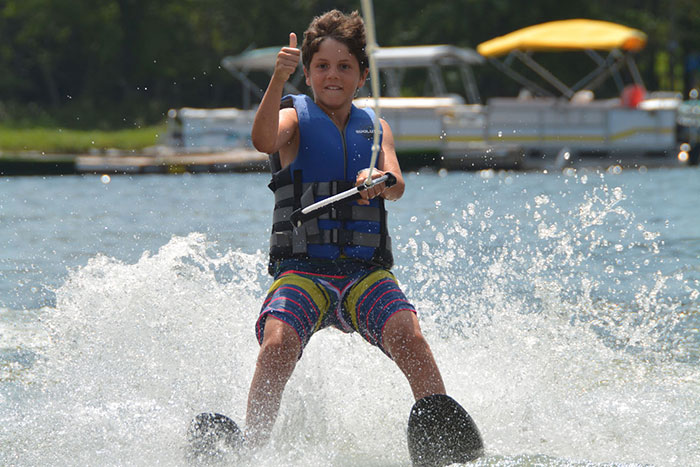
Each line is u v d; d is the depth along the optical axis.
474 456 10.30
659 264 21.58
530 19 115.38
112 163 65.12
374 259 11.73
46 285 20.14
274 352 10.68
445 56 78.06
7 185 51.94
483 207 34.78
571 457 10.56
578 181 52.59
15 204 38.81
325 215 11.59
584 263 21.47
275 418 10.63
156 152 72.38
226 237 26.62
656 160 70.94
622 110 70.12
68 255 23.94
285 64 10.70
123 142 99.56
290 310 10.99
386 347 11.07
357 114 12.16
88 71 151.62
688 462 10.35
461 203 36.72
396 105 69.44
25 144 93.56
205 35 151.50
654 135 70.69
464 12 113.44
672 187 46.59
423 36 116.56
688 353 14.67
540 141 70.12
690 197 39.78
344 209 11.62
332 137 11.76
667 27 127.94
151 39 145.38
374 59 10.65
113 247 25.30
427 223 29.48
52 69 154.00
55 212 35.16
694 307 17.38
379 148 11.74
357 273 11.63
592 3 118.25
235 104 149.12
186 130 72.50
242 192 45.69
